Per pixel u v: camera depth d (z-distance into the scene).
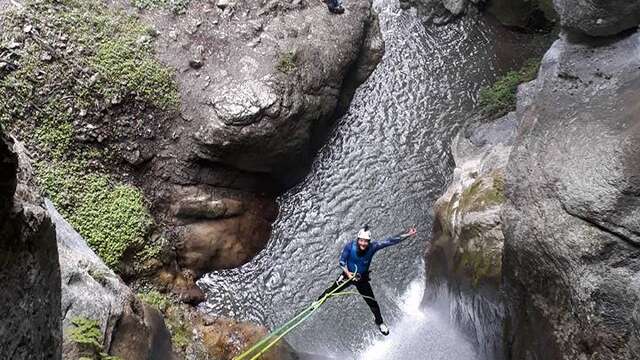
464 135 11.52
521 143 7.25
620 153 5.73
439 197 11.17
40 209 2.70
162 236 10.61
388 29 13.86
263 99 10.64
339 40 12.15
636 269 5.55
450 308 9.32
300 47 11.54
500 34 13.50
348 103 12.84
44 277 2.66
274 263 11.22
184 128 10.85
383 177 11.92
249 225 11.36
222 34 11.33
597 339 5.80
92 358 5.50
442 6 13.74
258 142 10.75
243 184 11.41
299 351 10.08
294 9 12.15
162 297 10.21
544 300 6.66
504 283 7.49
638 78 6.19
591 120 6.30
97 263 7.18
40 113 9.89
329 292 7.37
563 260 6.17
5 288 2.30
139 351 6.55
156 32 10.89
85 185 10.07
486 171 9.32
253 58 11.20
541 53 12.98
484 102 12.34
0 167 2.21
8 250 2.33
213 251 10.98
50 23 10.08
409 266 10.92
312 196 11.90
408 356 9.66
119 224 10.09
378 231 11.34
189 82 10.88
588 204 5.82
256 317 10.61
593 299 5.80
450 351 9.30
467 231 8.60
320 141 12.33
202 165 11.08
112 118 10.41
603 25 6.30
